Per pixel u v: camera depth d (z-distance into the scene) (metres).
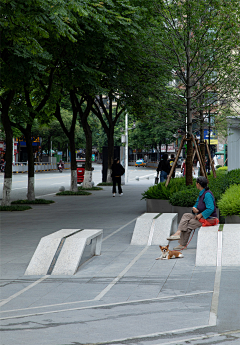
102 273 7.58
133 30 15.38
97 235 8.98
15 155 68.44
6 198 18.28
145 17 15.73
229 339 4.42
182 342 4.37
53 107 22.55
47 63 17.25
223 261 7.88
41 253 7.91
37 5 11.30
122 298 6.02
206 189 9.19
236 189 11.97
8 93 19.16
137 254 9.11
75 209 17.72
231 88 15.93
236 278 6.88
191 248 9.56
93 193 25.91
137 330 4.73
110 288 6.59
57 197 23.48
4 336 4.64
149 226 10.41
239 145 28.47
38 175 52.47
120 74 19.28
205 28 14.39
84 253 9.52
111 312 5.40
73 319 5.17
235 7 14.11
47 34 11.80
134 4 15.64
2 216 15.68
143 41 16.17
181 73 15.22
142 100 18.27
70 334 4.67
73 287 6.74
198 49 14.70
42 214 16.17
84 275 7.50
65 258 7.78
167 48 15.16
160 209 15.10
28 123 18.62
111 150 32.81
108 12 14.13
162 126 17.64
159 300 5.85
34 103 22.70
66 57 17.28
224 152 50.00
